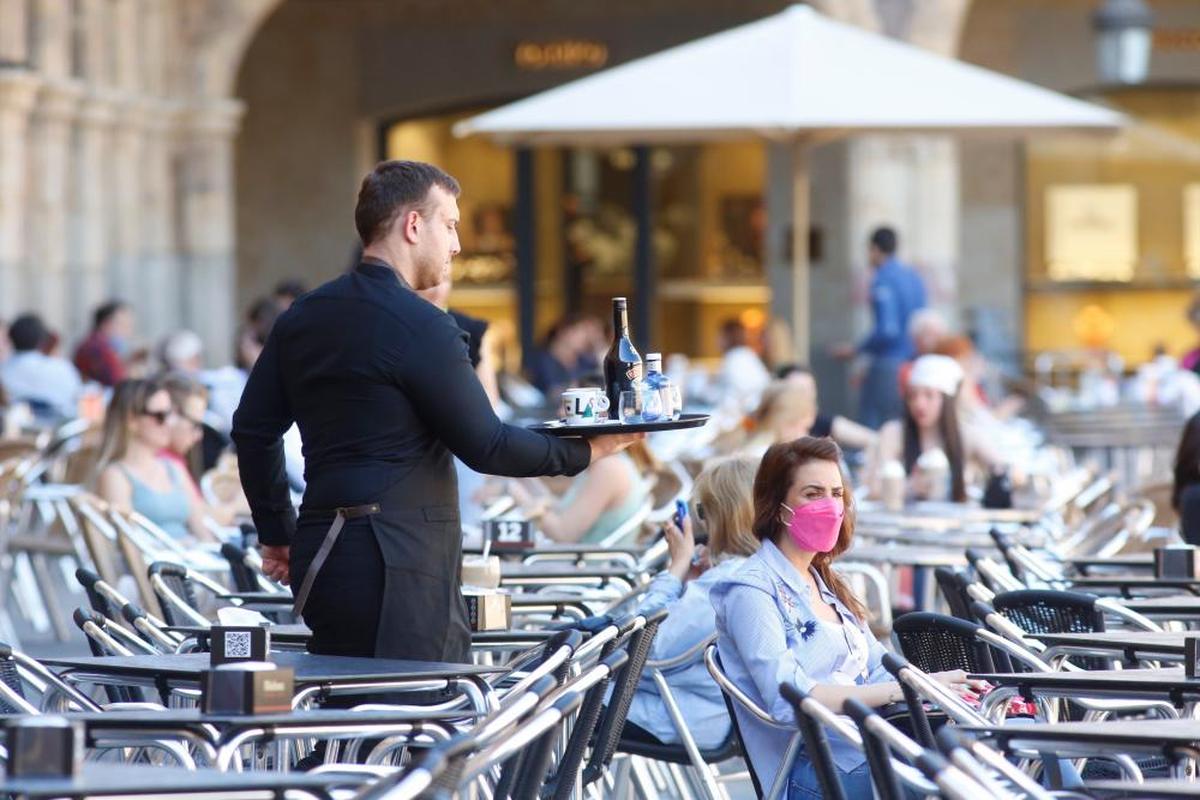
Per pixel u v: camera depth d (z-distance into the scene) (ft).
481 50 199.11
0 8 134.92
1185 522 65.67
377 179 44.68
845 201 187.42
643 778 57.88
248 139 199.31
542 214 201.77
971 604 50.44
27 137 139.85
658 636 51.49
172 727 34.96
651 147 199.11
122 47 152.46
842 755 43.93
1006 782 39.06
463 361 43.73
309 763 44.45
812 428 95.30
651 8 197.67
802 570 46.29
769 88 106.52
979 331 179.63
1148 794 32.99
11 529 99.91
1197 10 192.85
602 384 74.54
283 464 46.42
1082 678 41.24
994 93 108.06
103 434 77.25
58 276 141.38
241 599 56.90
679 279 199.82
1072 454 135.54
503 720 34.73
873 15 162.71
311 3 198.59
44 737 30.78
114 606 51.85
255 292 199.41
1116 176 195.72
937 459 83.15
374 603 43.27
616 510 70.08
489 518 70.64
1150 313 195.93
